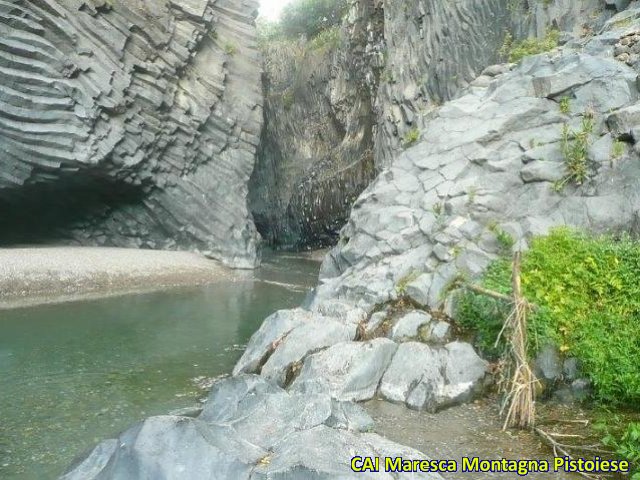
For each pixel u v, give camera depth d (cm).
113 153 1557
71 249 1546
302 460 393
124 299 1238
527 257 635
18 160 1405
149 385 714
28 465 511
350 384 571
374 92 1881
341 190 2070
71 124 1456
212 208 1827
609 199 677
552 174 725
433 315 661
